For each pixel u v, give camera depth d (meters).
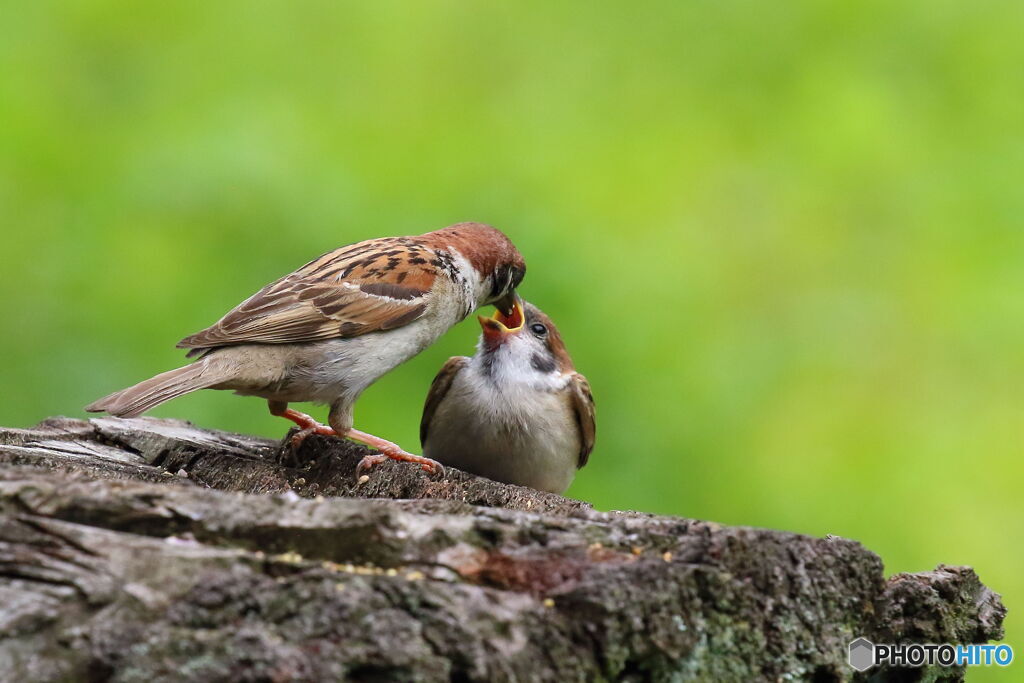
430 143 13.91
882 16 16.06
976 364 13.54
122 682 4.37
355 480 7.98
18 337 11.66
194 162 12.38
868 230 14.43
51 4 13.81
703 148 14.97
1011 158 14.93
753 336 13.41
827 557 5.41
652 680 5.04
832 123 14.77
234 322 8.45
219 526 4.91
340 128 13.74
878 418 13.20
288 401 8.88
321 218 12.18
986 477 12.95
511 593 4.85
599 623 4.86
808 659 5.31
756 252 14.17
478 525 5.05
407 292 9.08
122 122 13.44
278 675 4.39
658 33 16.33
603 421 11.57
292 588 4.56
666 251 13.44
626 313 12.25
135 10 14.12
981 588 6.18
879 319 13.80
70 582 4.51
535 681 4.70
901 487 12.83
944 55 15.98
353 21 15.05
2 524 4.62
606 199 14.04
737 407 12.50
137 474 7.39
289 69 14.49
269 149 12.58
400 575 4.78
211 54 14.23
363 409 11.02
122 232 12.18
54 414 11.16
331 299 8.74
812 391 13.30
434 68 15.03
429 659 4.50
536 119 14.91
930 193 14.58
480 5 15.73
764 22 16.17
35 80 13.22
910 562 12.33
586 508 7.18
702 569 5.07
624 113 15.51
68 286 11.93
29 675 4.34
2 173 12.39
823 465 12.85
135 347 11.43
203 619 4.51
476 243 9.88
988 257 14.14
